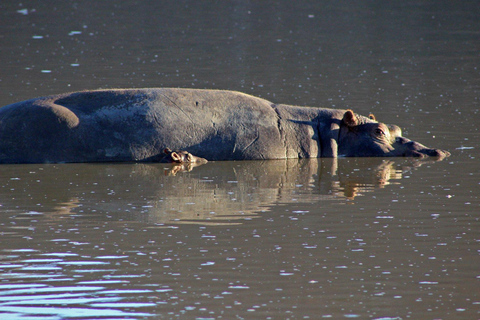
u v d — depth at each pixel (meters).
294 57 111.62
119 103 53.75
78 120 52.44
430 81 90.88
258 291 27.86
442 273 29.77
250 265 30.61
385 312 26.11
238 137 54.44
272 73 96.69
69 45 121.69
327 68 101.44
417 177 47.97
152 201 41.44
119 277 29.22
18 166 50.97
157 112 53.59
